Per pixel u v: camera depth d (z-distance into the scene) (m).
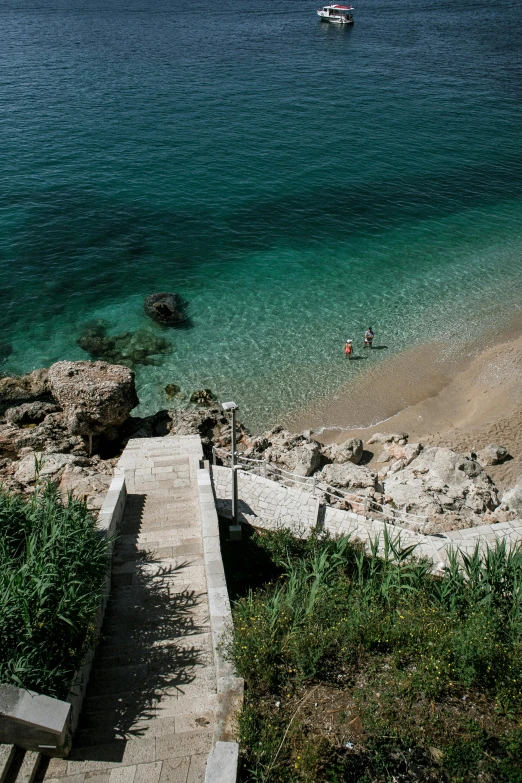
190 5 149.62
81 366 26.09
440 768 9.39
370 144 64.50
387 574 14.48
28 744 9.26
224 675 10.77
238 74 85.62
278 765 9.09
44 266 41.38
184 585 13.89
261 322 37.75
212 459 25.31
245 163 58.44
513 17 142.62
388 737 9.70
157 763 9.31
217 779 8.43
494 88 84.12
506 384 32.28
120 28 115.19
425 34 119.69
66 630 10.45
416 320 38.44
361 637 11.67
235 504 18.98
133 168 55.72
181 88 77.88
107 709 10.53
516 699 10.55
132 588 13.77
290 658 11.16
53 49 94.56
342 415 30.98
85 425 24.83
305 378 33.38
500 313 39.06
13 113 65.75
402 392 32.62
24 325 36.00
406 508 22.11
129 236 45.72
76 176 53.44
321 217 50.44
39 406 27.44
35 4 144.25
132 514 17.44
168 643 12.14
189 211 49.72
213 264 43.41
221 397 31.73
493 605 13.40
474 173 59.47
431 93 81.25
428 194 55.25
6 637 9.85
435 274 43.44
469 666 10.89
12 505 12.77
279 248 45.94
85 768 9.23
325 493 21.97
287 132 66.06
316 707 10.26
